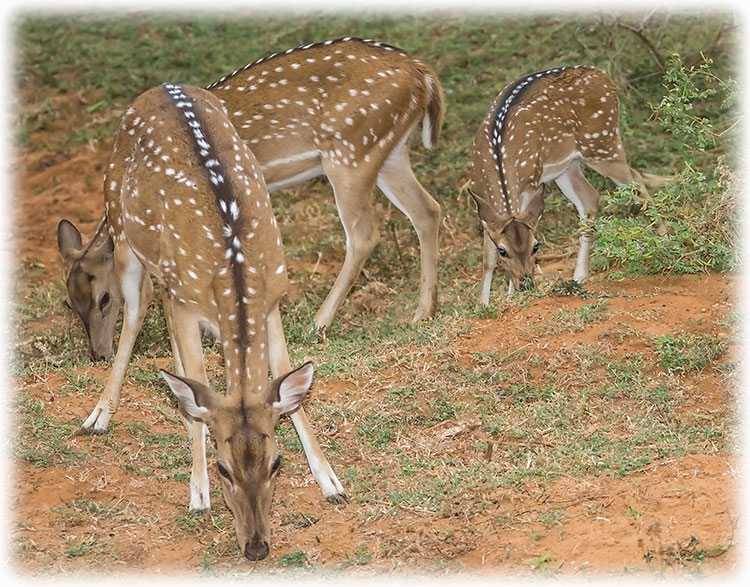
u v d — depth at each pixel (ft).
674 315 41.55
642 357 39.58
